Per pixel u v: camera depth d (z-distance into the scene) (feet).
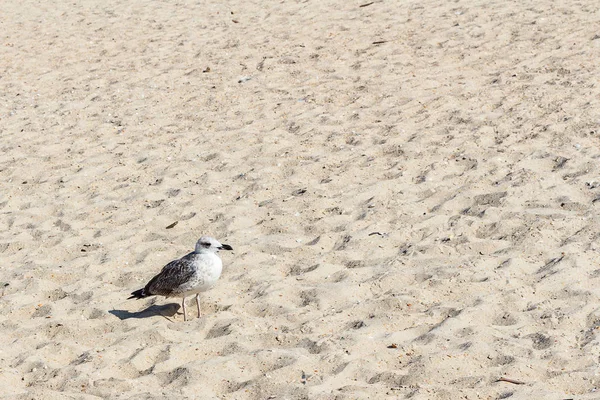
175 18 61.93
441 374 19.13
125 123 41.24
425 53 47.03
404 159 33.35
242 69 48.03
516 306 22.08
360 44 50.01
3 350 21.76
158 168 35.06
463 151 33.45
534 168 31.04
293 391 18.84
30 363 20.98
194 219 29.73
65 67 51.96
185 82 46.83
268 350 20.59
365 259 25.58
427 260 24.98
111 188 33.50
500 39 47.98
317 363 19.97
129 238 28.71
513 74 42.09
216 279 22.38
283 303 23.41
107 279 25.80
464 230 26.71
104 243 28.43
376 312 22.45
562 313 21.36
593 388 18.07
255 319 22.47
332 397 18.44
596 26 48.42
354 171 32.65
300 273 25.16
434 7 56.65
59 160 37.14
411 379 19.04
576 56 43.65
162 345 21.39
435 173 31.65
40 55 54.90
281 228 28.40
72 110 43.78
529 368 18.97
